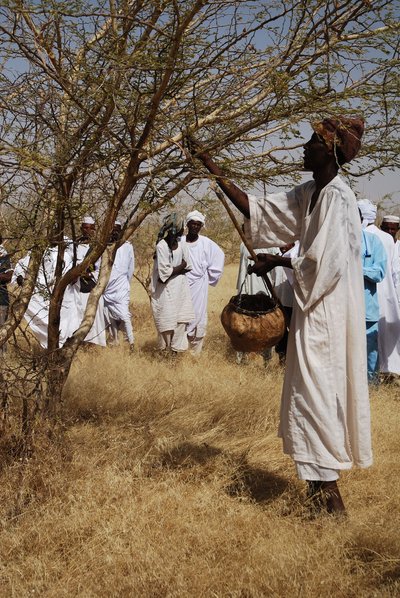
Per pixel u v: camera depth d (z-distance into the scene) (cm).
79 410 600
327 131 400
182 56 387
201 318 916
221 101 417
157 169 416
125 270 913
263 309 452
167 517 399
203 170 415
